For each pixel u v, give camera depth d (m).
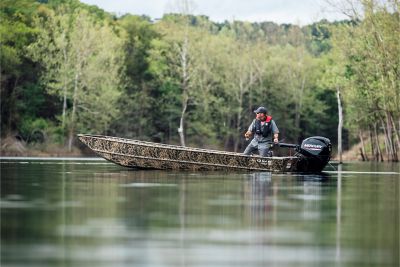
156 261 26.05
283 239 30.39
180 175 70.31
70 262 25.56
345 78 173.12
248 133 77.50
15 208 39.31
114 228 32.53
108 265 25.20
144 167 80.31
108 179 63.53
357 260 26.47
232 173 74.56
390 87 155.00
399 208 41.06
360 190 54.19
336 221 35.41
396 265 25.66
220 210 39.06
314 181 64.12
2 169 84.06
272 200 44.81
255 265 25.66
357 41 159.25
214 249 28.25
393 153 172.62
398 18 149.00
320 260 26.48
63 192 49.12
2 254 26.72
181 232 31.72
